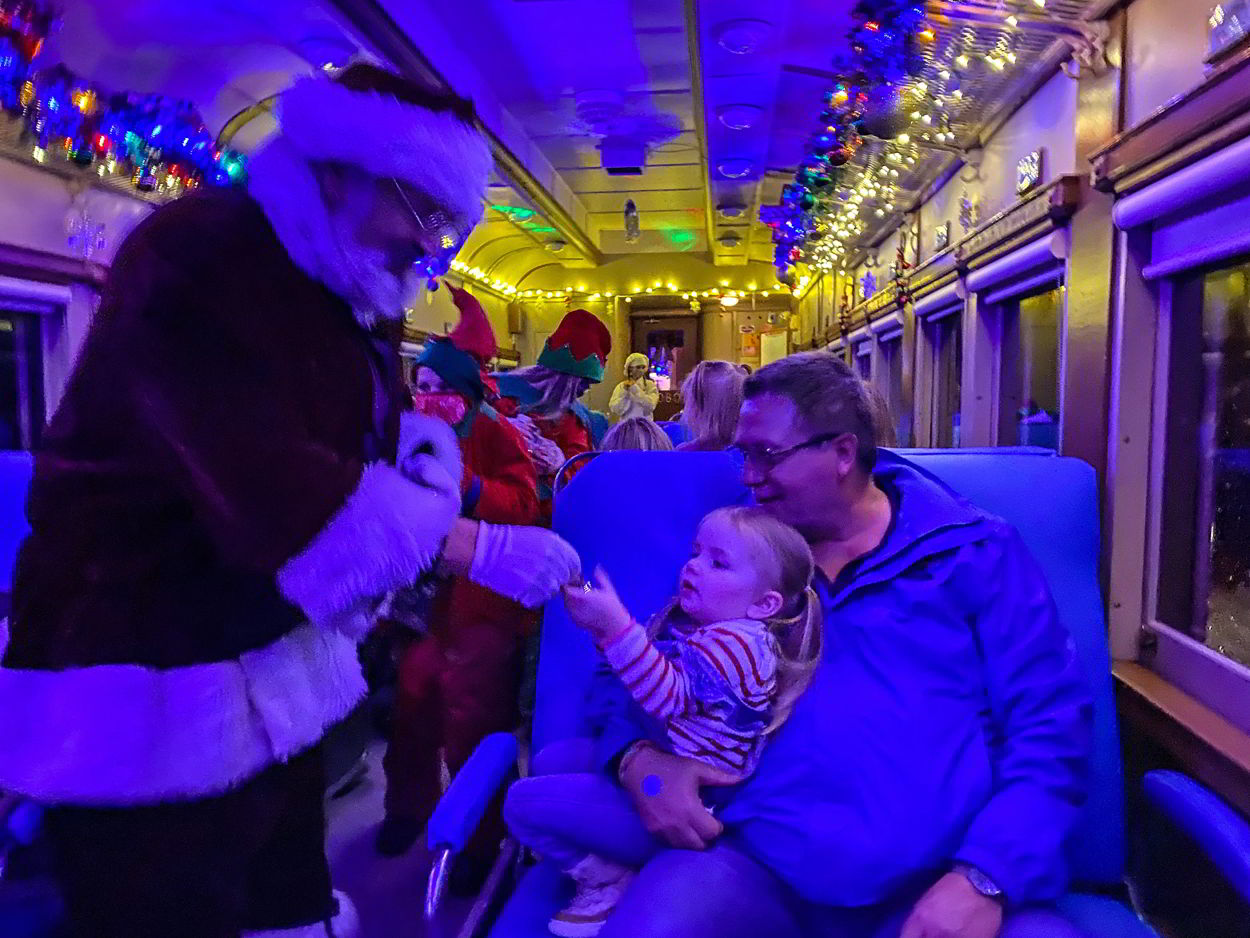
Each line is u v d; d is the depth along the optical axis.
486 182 1.24
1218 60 1.90
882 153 4.51
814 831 1.24
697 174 8.52
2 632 1.18
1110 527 2.39
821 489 1.42
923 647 1.36
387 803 2.42
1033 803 1.26
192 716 1.08
